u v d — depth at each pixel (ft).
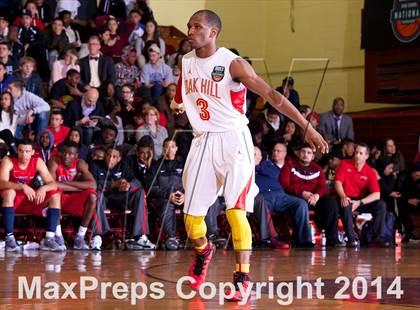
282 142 41.55
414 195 40.83
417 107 52.54
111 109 40.37
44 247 30.81
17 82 37.93
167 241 33.17
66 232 34.30
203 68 15.85
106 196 33.83
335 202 36.65
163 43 50.62
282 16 59.47
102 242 34.76
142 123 39.27
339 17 56.44
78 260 25.04
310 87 57.88
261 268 22.58
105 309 13.23
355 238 36.63
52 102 40.47
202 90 15.89
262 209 34.88
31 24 45.62
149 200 34.40
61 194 32.42
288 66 59.11
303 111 45.34
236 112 15.93
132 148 37.40
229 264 24.00
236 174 15.75
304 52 58.18
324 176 37.09
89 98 38.96
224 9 59.72
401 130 48.57
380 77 51.88
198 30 15.75
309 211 37.06
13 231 31.71
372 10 51.85
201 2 59.82
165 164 34.73
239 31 59.98
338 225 37.06
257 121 42.09
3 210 30.76
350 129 47.06
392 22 50.78
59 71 43.50
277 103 15.48
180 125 39.60
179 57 47.80
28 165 31.60
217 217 36.37
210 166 16.01
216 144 15.93
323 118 46.98
